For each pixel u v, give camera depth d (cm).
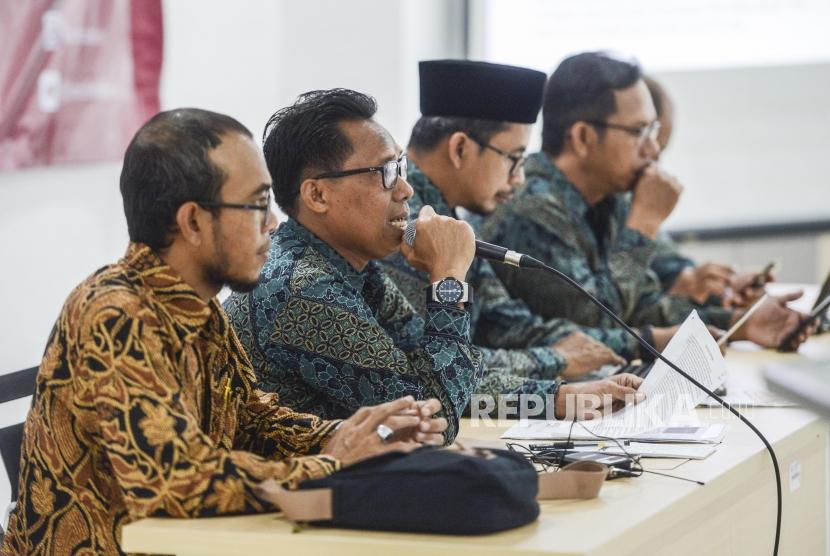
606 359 420
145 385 257
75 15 517
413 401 288
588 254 495
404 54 702
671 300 520
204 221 273
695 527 299
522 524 249
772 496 348
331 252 344
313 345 329
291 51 657
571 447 322
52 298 521
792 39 780
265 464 263
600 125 488
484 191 420
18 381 337
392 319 364
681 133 771
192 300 276
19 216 504
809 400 362
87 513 276
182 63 588
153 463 254
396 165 339
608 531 247
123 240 557
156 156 271
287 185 341
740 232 786
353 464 253
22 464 284
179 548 249
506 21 762
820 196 797
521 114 417
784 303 481
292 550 243
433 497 242
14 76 492
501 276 474
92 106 529
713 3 768
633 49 764
